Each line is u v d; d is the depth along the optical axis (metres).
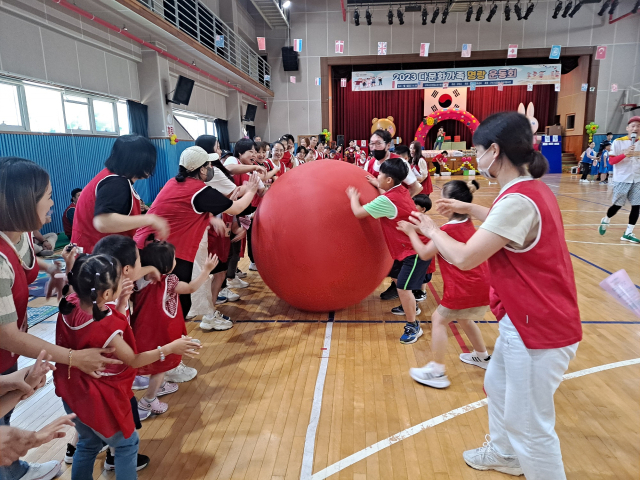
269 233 3.43
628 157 6.22
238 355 3.22
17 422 2.48
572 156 19.52
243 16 16.83
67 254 2.07
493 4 16.78
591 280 4.77
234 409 2.54
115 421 1.73
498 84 16.75
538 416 1.59
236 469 2.05
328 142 18.25
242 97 17.09
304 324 3.78
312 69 18.58
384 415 2.44
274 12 16.36
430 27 17.89
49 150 7.49
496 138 1.57
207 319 3.67
